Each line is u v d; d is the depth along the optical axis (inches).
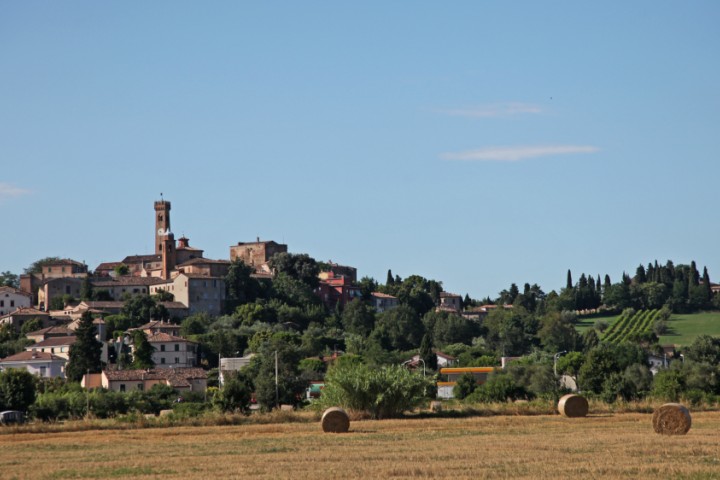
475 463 3469.5
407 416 5856.3
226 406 6392.7
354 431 4896.7
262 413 5915.4
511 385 7514.8
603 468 3282.5
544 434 4584.2
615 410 6023.6
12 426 5349.4
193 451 4082.2
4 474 3474.4
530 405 6122.1
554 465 3383.4
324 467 3444.9
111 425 5359.3
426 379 5895.7
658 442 4072.3
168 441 4579.2
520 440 4264.3
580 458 3570.4
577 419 5447.8
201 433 4950.8
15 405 7519.7
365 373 5846.5
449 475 3203.7
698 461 3464.6
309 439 4505.4
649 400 6707.7
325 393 5935.0
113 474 3430.1
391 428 5029.5
